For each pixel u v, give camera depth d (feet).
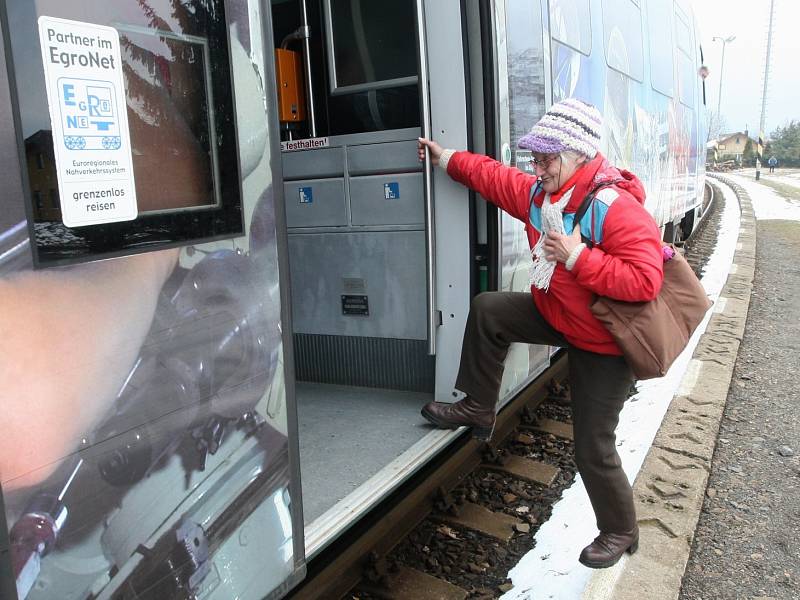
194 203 5.06
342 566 8.03
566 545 9.38
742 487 11.77
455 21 9.98
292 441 6.17
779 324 22.86
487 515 10.36
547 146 7.41
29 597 4.08
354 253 12.04
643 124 20.02
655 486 10.96
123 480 4.63
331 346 12.88
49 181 4.09
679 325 7.65
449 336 11.02
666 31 23.43
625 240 7.21
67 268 4.21
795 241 45.19
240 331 5.52
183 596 5.16
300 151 12.09
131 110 4.57
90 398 4.38
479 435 10.27
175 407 4.97
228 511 5.52
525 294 9.32
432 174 10.50
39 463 4.10
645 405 14.44
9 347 3.94
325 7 11.69
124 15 4.49
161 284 4.83
